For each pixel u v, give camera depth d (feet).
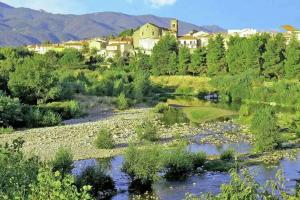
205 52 483.10
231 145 170.71
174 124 231.71
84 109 277.23
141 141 179.11
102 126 221.05
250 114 255.29
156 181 115.65
